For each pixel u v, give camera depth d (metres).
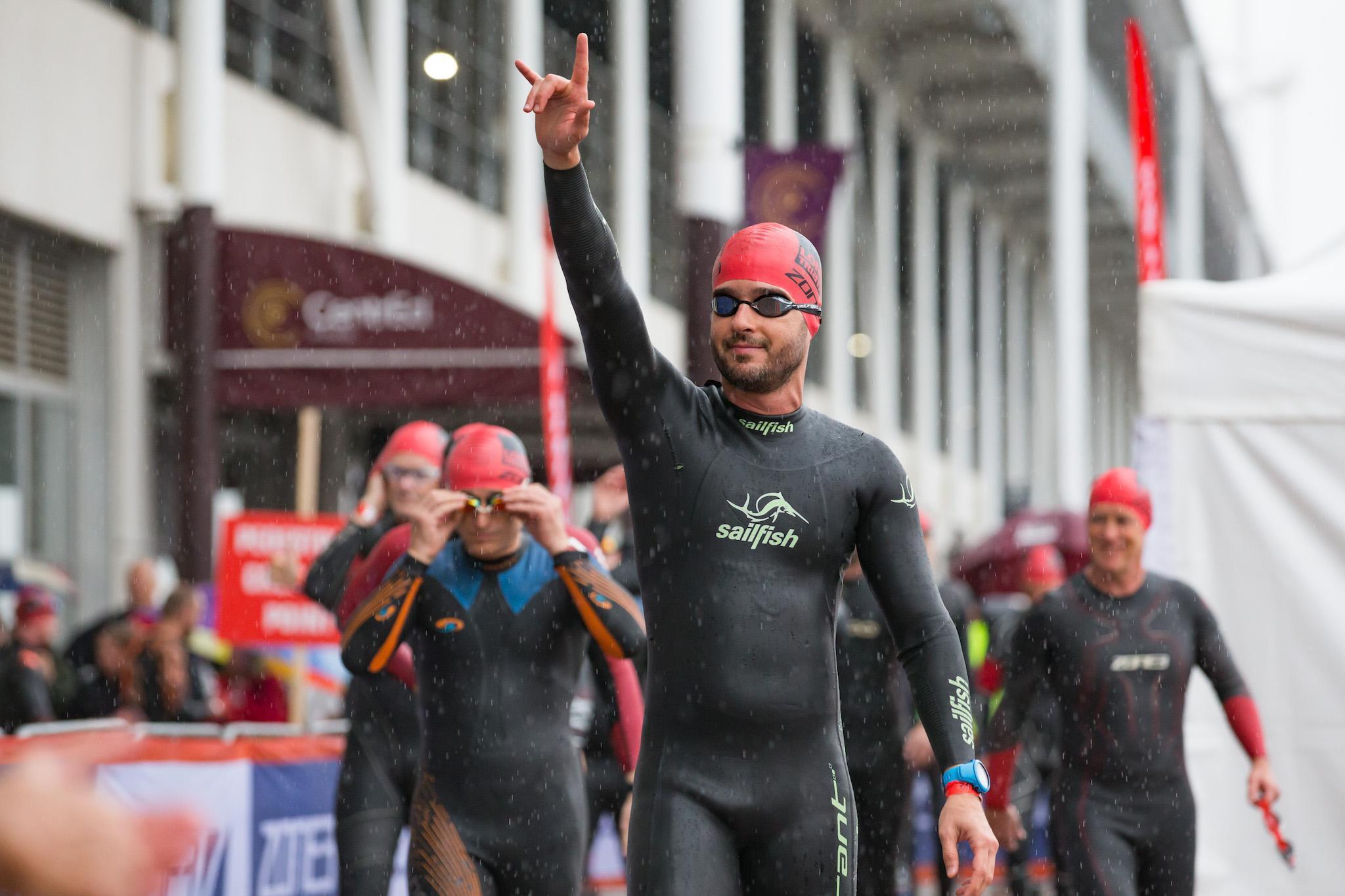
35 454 15.44
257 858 8.05
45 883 0.97
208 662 11.23
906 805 9.31
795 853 4.04
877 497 4.22
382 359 14.88
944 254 50.91
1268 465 7.96
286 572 9.19
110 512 16.09
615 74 25.66
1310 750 7.89
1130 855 7.10
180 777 7.43
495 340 14.77
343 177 20.00
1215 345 7.97
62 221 15.21
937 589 4.22
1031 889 11.08
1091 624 7.27
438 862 5.68
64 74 15.21
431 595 5.89
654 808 4.01
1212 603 8.03
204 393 15.01
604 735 9.27
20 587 13.36
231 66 17.86
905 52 36.03
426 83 22.14
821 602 4.15
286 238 15.05
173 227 15.25
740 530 4.06
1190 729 8.13
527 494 5.81
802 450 4.18
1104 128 42.16
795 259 4.15
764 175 12.25
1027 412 60.53
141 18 16.45
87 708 9.87
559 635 5.95
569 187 3.77
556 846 5.84
